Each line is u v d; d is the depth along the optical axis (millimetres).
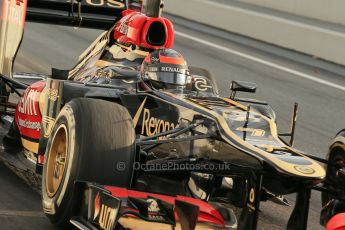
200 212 13781
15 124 19484
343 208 14180
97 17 21656
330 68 39594
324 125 28375
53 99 16734
